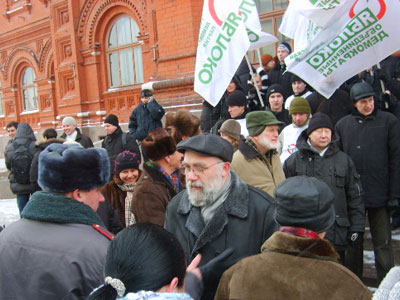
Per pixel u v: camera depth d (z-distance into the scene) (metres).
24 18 14.54
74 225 1.87
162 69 8.87
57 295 1.73
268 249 1.68
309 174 3.55
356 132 3.86
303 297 1.50
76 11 11.96
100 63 11.87
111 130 6.37
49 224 1.86
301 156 3.63
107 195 3.69
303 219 1.63
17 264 1.79
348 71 4.15
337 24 4.10
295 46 4.96
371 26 4.01
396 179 3.70
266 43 5.52
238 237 2.11
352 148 3.87
